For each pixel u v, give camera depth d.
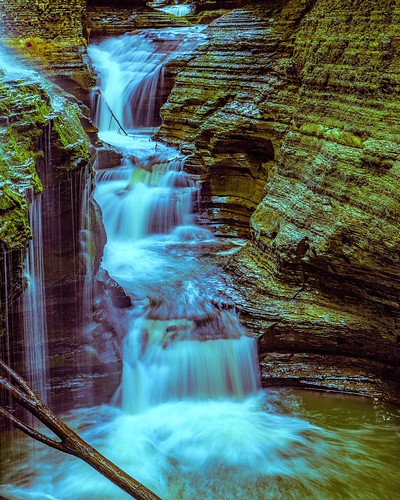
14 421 6.74
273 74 15.41
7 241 7.39
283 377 10.88
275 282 11.53
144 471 8.69
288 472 8.78
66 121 9.73
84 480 8.50
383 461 9.06
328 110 12.05
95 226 10.49
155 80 18.92
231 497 8.27
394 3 11.02
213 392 10.59
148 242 14.97
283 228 11.59
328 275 10.88
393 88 10.62
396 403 10.42
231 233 15.34
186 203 15.39
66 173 9.20
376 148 10.29
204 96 16.83
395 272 9.73
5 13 17.16
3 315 7.79
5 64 15.23
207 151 15.61
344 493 8.41
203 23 21.55
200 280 12.57
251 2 17.62
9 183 7.82
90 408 9.85
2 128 8.33
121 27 20.92
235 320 11.16
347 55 11.77
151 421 9.86
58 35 18.06
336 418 10.09
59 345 9.54
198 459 8.99
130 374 10.15
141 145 17.19
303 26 14.19
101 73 19.39
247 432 9.62
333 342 10.83
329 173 11.05
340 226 10.23
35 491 8.26
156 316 11.02
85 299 9.88
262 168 15.07
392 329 10.27
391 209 9.56
